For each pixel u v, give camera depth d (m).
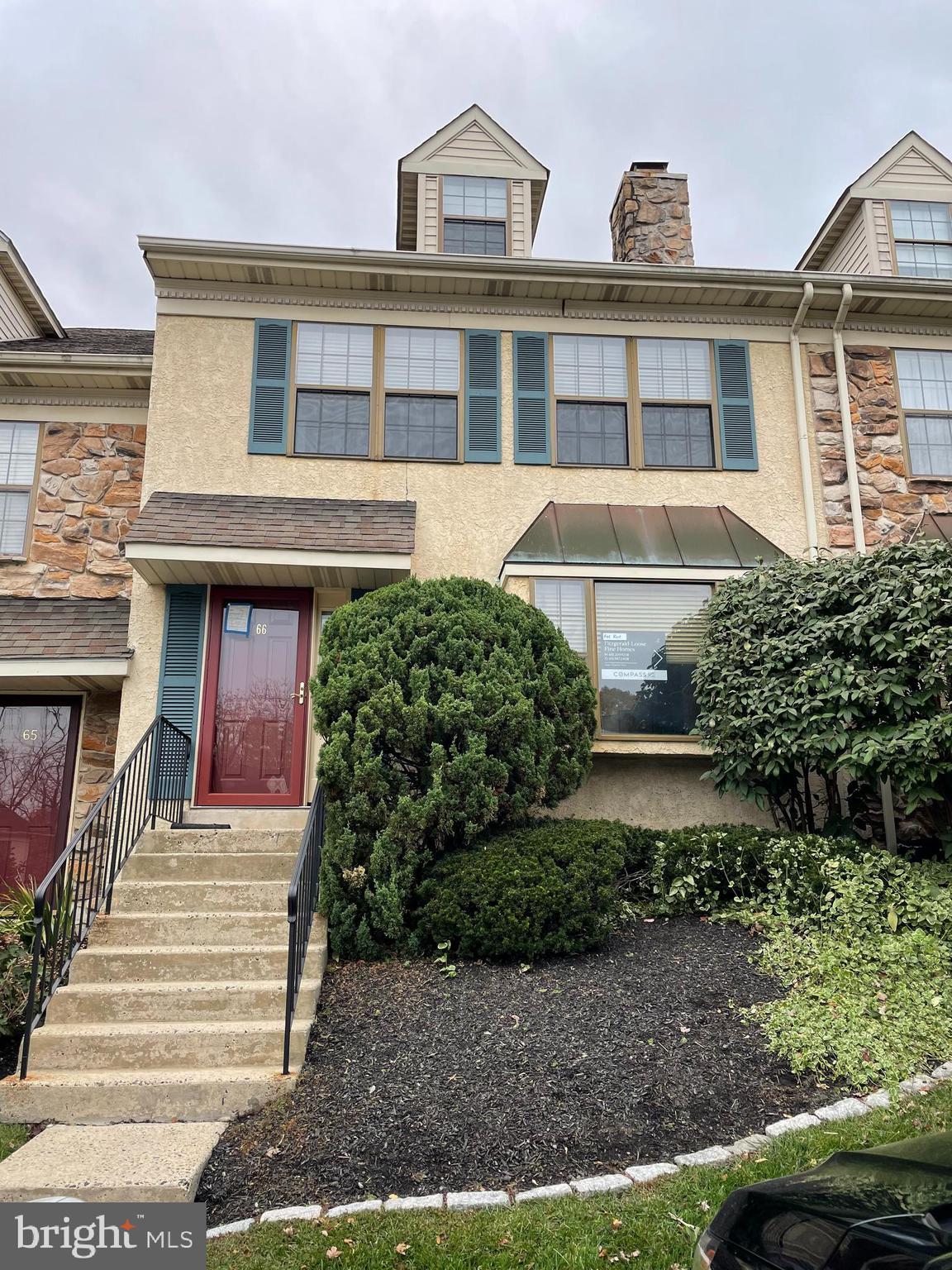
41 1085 4.26
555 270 8.98
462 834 6.22
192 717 7.96
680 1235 3.06
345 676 6.26
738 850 6.62
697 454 9.18
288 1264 3.03
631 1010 4.83
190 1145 3.83
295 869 4.88
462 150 10.44
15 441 9.16
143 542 7.55
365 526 8.15
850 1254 1.75
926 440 9.31
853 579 7.26
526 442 9.00
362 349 9.08
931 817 8.25
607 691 7.86
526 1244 3.07
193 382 8.75
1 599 8.63
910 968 5.24
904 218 10.52
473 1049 4.49
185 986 4.98
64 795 8.48
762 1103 4.06
